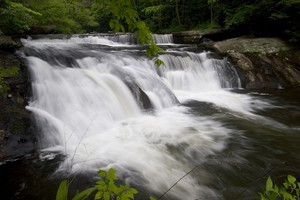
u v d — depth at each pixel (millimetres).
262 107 7777
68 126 5598
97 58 8547
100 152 4781
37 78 6355
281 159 4578
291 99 8609
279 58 11422
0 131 4496
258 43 12203
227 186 3775
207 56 11438
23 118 4980
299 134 5703
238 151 4887
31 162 4316
